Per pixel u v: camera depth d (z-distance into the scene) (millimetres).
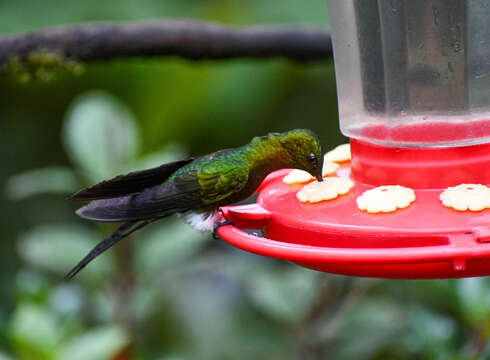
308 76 12023
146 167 9305
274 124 12266
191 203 7250
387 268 5922
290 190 6941
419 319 8406
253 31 8656
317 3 11086
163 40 8273
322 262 5582
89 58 8234
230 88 11711
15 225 13828
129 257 9242
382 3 6523
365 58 6719
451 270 5809
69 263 9305
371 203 6070
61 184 10016
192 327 11422
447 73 6457
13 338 7648
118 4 11102
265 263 11391
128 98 12062
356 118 6824
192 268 10297
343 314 8953
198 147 12242
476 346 8047
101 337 7598
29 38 8070
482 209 5840
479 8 6426
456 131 6434
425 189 6434
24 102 13336
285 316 9219
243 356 10703
